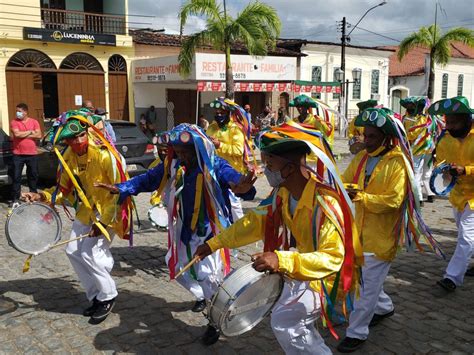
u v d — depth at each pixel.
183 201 4.18
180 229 4.23
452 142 5.20
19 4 18.00
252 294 2.71
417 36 25.06
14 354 3.90
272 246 3.08
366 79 30.89
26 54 18.41
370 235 3.82
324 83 22.61
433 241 4.13
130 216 4.53
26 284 5.37
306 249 2.87
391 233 3.83
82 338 4.16
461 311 4.70
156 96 21.28
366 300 3.82
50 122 19.05
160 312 4.66
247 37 15.03
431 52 25.34
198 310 4.63
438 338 4.16
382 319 4.45
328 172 2.72
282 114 20.50
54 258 6.27
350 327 3.91
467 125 5.10
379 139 3.81
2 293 5.10
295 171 2.80
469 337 4.18
